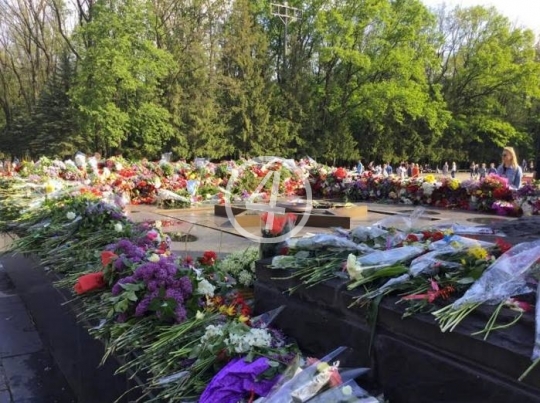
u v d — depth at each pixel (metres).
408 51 38.50
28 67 40.59
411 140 45.84
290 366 2.09
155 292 2.82
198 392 2.21
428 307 2.03
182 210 10.35
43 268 4.77
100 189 10.64
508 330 1.76
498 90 44.12
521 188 9.81
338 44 37.50
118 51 29.02
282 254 3.11
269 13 40.59
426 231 3.29
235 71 39.00
